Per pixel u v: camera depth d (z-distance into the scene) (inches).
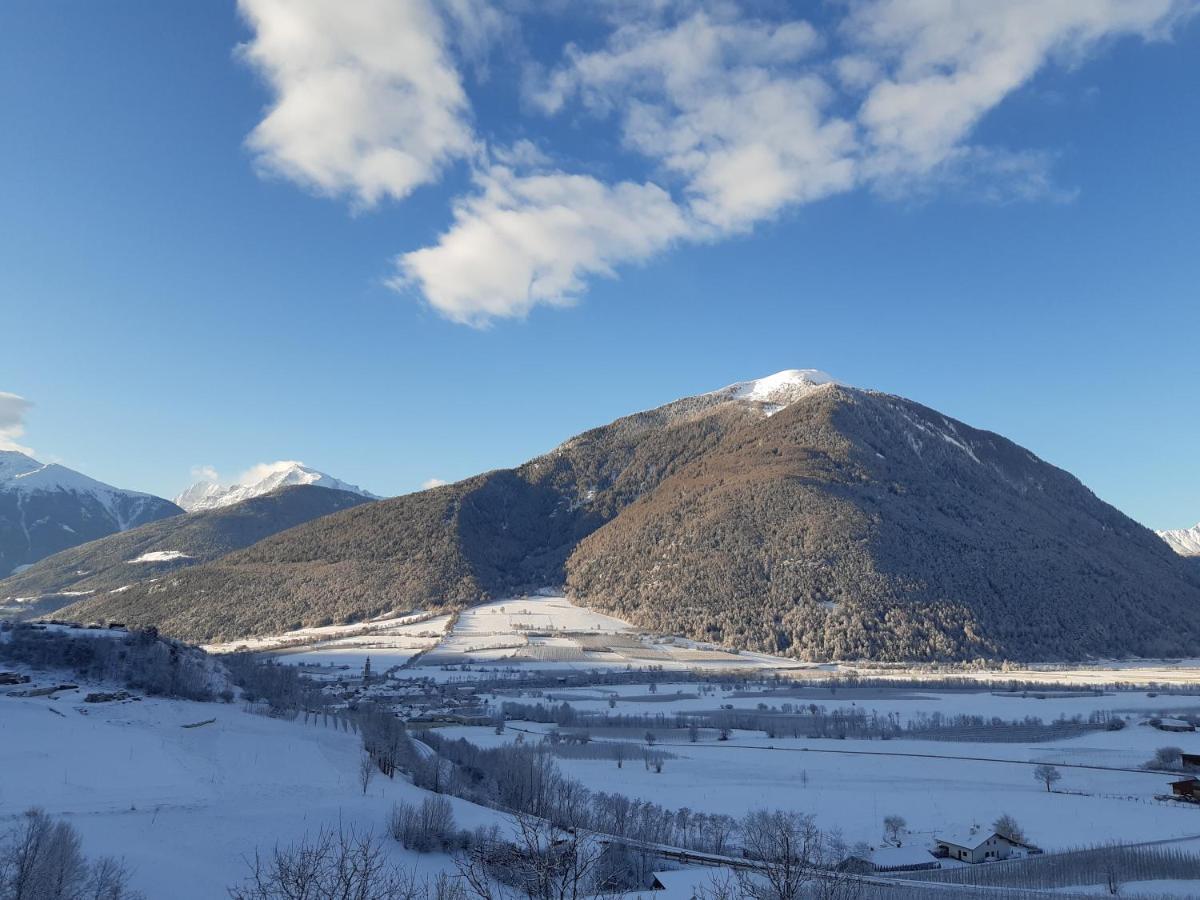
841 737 6560.0
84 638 5369.1
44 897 2090.3
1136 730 6727.4
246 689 5782.5
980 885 3388.3
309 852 2322.8
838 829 4170.8
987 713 7465.6
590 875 2620.6
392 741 4803.2
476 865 2320.4
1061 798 4879.4
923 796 4889.3
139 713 4463.6
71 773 3398.1
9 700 4212.6
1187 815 4522.6
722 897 2356.1
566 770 5398.6
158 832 2940.5
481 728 6643.7
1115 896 3240.7
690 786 5064.0
